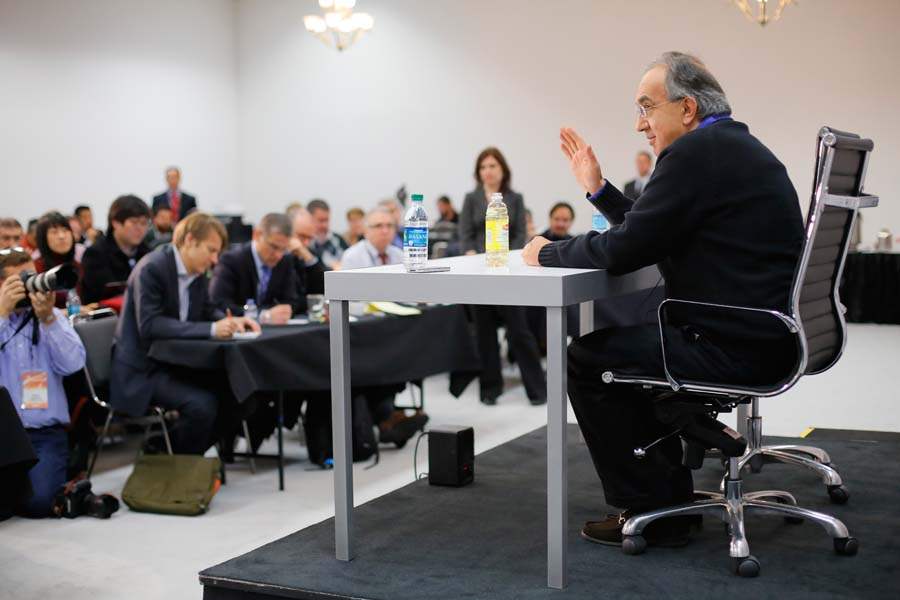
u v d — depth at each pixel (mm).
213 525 3570
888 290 8727
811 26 10188
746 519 2793
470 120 11914
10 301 3621
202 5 12500
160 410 4020
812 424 4875
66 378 3965
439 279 2352
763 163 2379
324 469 4406
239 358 3842
